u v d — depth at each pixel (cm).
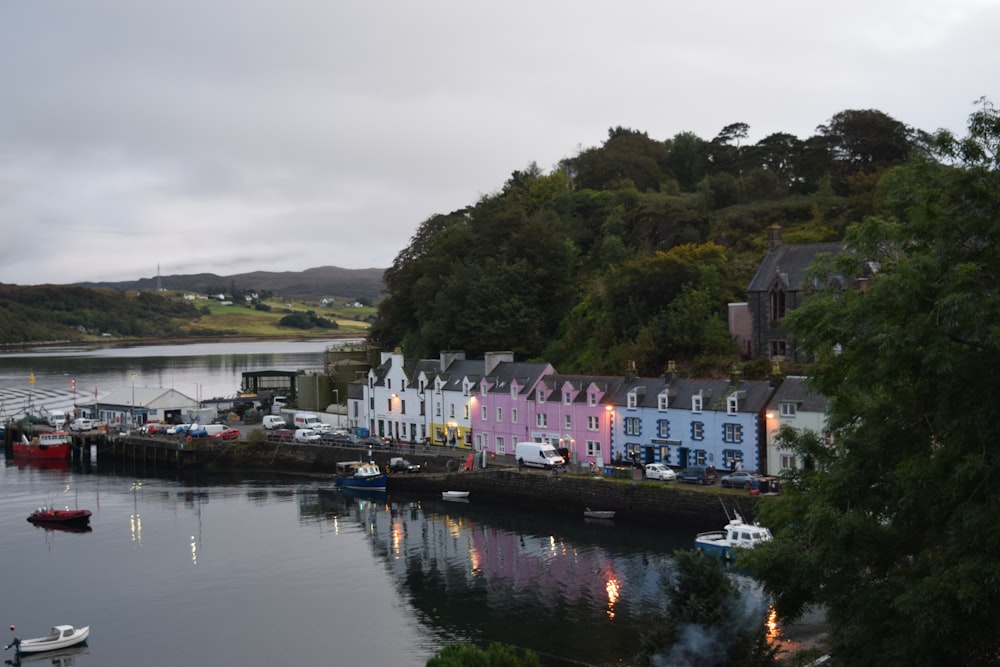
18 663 5966
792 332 3647
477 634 6156
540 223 14375
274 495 10831
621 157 17838
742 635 4206
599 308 12975
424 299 15025
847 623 3359
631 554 7625
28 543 8894
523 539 8338
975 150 3247
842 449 3684
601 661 5588
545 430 10681
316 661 5859
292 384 17725
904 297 3106
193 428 13425
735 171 17912
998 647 3164
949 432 3216
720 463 9019
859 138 16100
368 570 7681
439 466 10756
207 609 6888
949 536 3281
